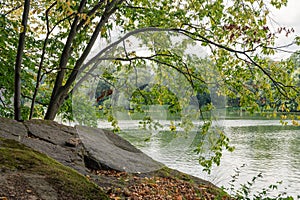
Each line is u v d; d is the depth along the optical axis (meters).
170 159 3.24
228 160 11.13
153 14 8.21
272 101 8.64
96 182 4.51
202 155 6.24
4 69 9.11
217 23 8.99
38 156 3.95
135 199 4.24
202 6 8.87
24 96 9.87
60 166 3.86
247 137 16.84
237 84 8.70
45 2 9.63
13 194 3.02
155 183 5.05
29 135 5.64
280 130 19.55
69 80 8.34
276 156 11.83
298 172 9.44
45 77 10.20
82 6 8.35
